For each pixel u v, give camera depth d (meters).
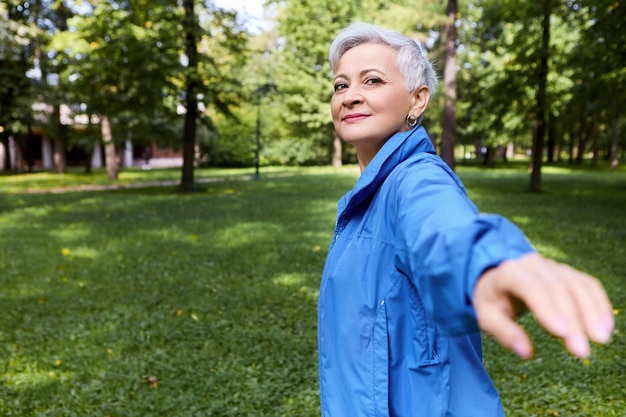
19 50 25.30
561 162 43.53
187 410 3.35
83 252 7.79
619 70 14.64
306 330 4.64
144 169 37.50
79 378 3.78
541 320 0.50
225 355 4.17
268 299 5.47
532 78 16.89
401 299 1.05
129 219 11.02
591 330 0.48
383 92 1.23
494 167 37.31
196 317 4.97
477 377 1.11
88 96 19.00
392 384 1.06
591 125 38.97
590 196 15.71
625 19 12.77
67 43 16.25
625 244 8.05
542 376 3.69
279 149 38.44
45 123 28.83
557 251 7.51
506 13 17.34
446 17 16.86
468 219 0.68
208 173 31.20
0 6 23.36
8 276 6.48
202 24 16.97
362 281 1.10
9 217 11.53
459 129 37.53
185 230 9.55
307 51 32.53
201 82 16.50
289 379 3.72
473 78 33.06
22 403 3.43
